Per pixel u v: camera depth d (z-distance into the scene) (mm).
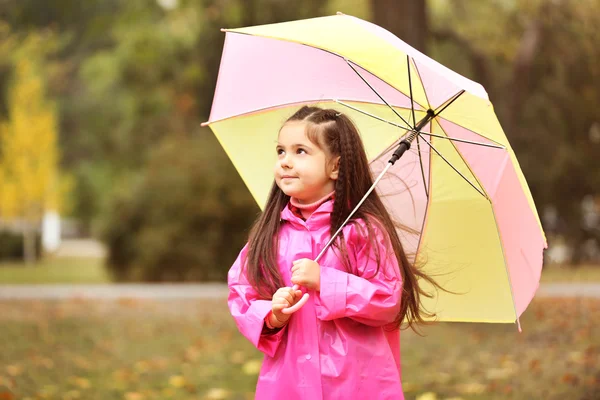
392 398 5172
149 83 37031
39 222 51875
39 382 10219
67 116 53469
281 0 29844
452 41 28281
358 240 5289
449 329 14641
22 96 46250
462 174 5898
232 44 6434
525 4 25781
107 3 49594
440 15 29562
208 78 35344
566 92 31062
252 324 5199
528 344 12828
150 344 13742
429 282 6016
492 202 5875
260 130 6438
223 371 11258
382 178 6250
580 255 35938
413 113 5707
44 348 13133
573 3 25453
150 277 26234
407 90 5852
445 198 6117
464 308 6191
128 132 39938
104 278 33125
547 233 36406
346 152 5406
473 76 28562
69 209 60531
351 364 5121
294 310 4969
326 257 5293
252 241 5523
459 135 5840
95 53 52188
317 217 5375
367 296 5051
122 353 12805
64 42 50719
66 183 49500
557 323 14664
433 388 9727
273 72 6340
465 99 5617
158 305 19422
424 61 5008
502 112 27266
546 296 19031
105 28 39375
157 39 35188
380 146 6238
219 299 20594
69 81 54031
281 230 5500
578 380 9742
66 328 15578
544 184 33719
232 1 30375
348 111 6258
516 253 5875
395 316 5352
